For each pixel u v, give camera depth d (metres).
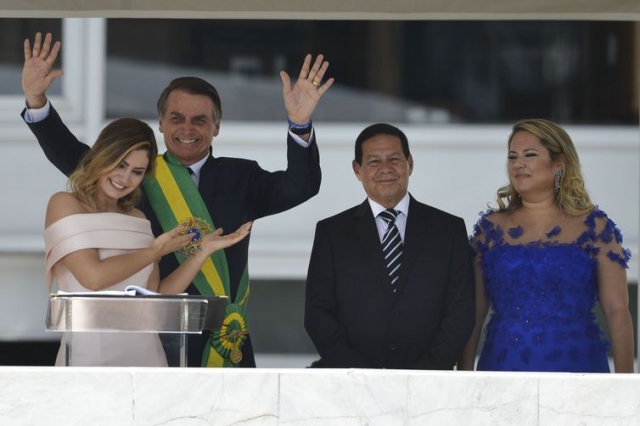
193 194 24.97
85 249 21.30
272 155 44.03
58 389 19.95
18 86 43.59
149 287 22.20
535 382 20.05
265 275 43.06
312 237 43.44
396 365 23.59
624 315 23.27
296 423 20.08
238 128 44.00
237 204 25.28
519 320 23.20
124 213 22.27
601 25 44.34
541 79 44.47
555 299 23.16
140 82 44.09
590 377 20.08
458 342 23.36
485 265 23.92
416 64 44.47
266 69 44.38
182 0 24.61
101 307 19.06
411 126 44.44
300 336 42.84
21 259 43.06
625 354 23.16
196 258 22.34
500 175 44.28
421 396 20.08
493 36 44.47
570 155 23.77
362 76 44.41
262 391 20.08
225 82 44.28
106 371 20.00
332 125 44.25
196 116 25.12
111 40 44.00
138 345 21.05
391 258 24.00
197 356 24.41
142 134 21.81
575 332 23.08
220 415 20.05
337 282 23.97
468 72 44.50
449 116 44.44
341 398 20.08
